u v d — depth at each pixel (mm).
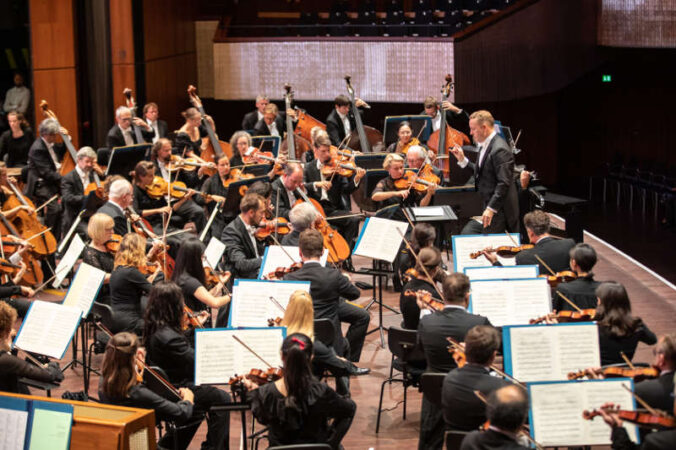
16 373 5066
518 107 21312
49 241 9031
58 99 13836
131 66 13828
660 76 21203
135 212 8766
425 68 15180
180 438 5383
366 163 10070
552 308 6020
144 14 13922
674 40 17500
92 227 6941
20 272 7148
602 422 4176
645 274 9398
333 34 16078
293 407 4258
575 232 9844
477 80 15391
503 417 3674
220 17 16578
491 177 8352
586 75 21641
